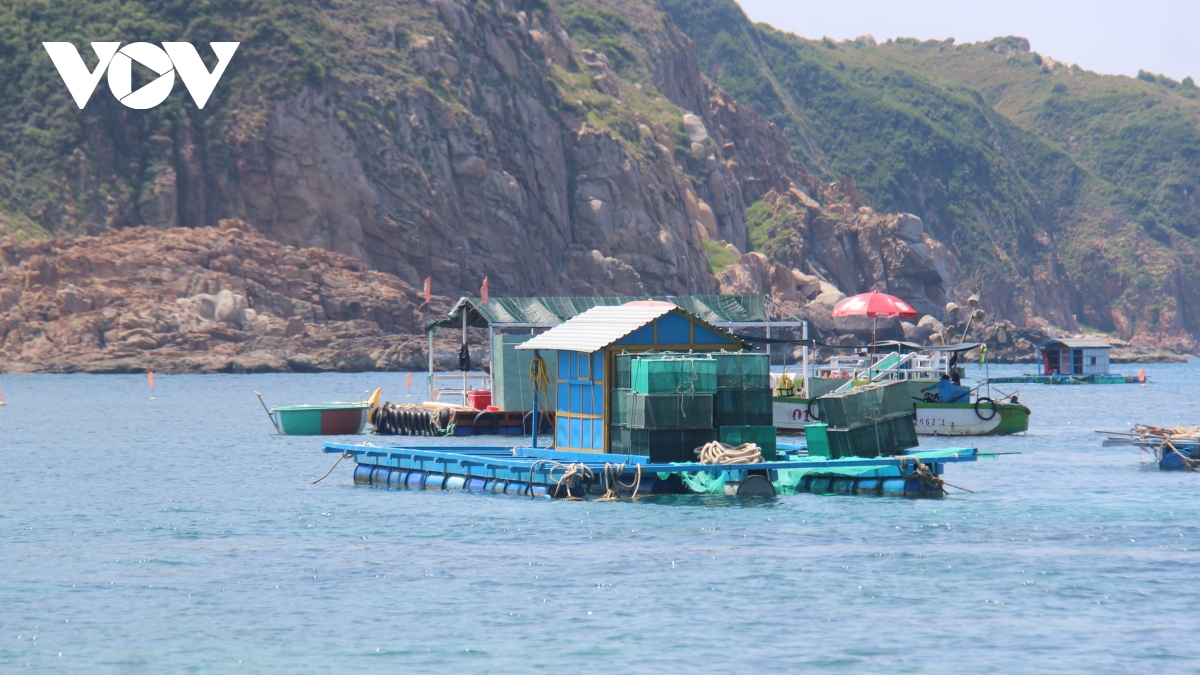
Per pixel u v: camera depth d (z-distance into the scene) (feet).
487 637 125.49
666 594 142.92
